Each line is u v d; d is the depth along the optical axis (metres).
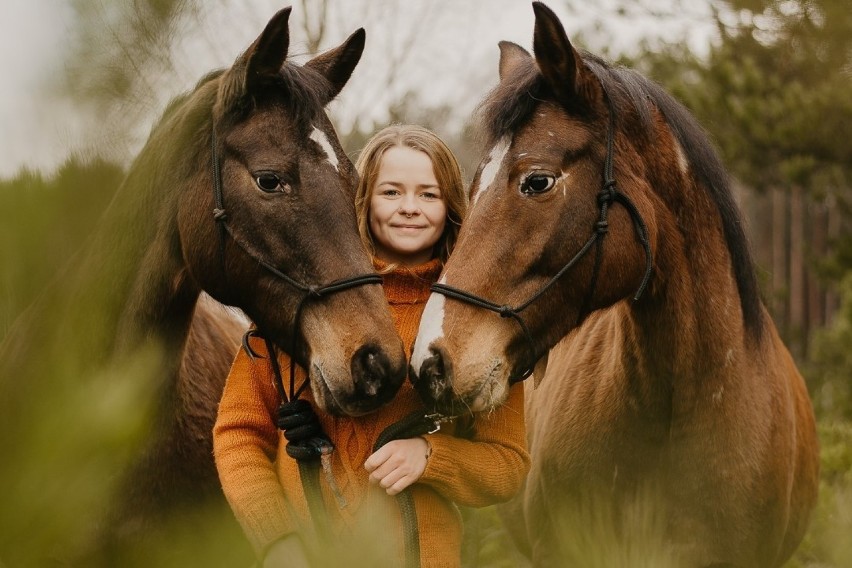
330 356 2.03
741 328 2.48
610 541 2.55
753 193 10.02
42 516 0.90
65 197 0.94
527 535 3.10
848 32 8.74
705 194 2.45
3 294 0.94
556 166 2.20
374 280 2.10
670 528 2.49
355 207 2.27
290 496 2.03
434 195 2.20
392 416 2.05
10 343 2.32
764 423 2.50
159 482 2.46
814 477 3.06
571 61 2.20
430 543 1.99
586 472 2.62
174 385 2.45
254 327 2.30
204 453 2.64
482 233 2.15
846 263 8.50
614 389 2.59
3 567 1.06
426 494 2.03
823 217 10.24
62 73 0.89
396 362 1.97
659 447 2.52
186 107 2.40
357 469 2.00
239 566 2.52
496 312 2.11
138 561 2.42
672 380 2.45
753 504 2.46
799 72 9.15
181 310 2.44
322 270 2.11
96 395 0.85
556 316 2.23
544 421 2.88
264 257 2.19
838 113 8.34
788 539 2.92
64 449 0.83
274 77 2.26
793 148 8.34
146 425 1.02
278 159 2.20
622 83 2.39
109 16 0.89
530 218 2.18
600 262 2.24
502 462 2.08
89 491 0.93
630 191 2.28
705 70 8.68
